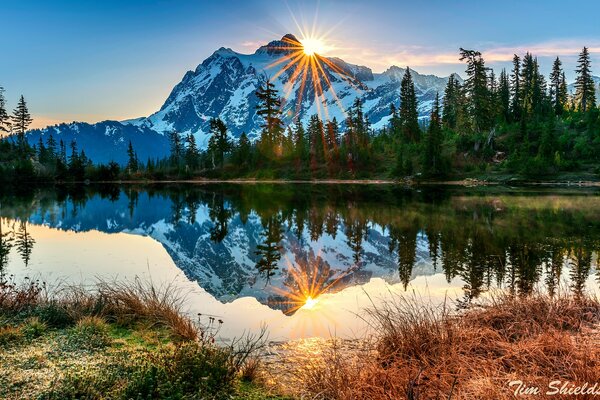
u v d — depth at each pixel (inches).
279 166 4480.8
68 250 748.0
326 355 287.9
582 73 4333.2
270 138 4726.9
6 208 1592.0
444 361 229.9
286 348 304.5
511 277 512.7
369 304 418.0
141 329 325.4
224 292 476.1
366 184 3265.3
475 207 1370.6
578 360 227.5
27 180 4106.8
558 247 699.4
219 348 279.1
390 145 4207.7
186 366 240.7
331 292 474.3
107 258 677.9
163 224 1141.7
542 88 4586.6
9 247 773.3
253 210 1462.8
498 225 960.9
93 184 4146.2
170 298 443.2
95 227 1079.6
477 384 205.8
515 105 4224.9
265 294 466.6
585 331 295.1
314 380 238.7
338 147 4441.4
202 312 397.1
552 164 3061.0
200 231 1011.9
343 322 364.5
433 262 611.5
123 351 273.3
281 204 1651.1
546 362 234.1
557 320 311.0
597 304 350.9
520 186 2657.5
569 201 1553.9
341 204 1565.0
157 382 218.4
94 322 322.7
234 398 222.7
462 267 572.7
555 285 473.1
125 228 1063.6
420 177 3257.9
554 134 3415.4
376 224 1028.5
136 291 407.5
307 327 351.9
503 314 321.7
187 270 598.9
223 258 692.1
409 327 287.6
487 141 3484.3
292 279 544.1
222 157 5007.4
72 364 246.8
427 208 1360.7
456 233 861.8
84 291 406.3
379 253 697.6
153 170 4953.3
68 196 2343.8
